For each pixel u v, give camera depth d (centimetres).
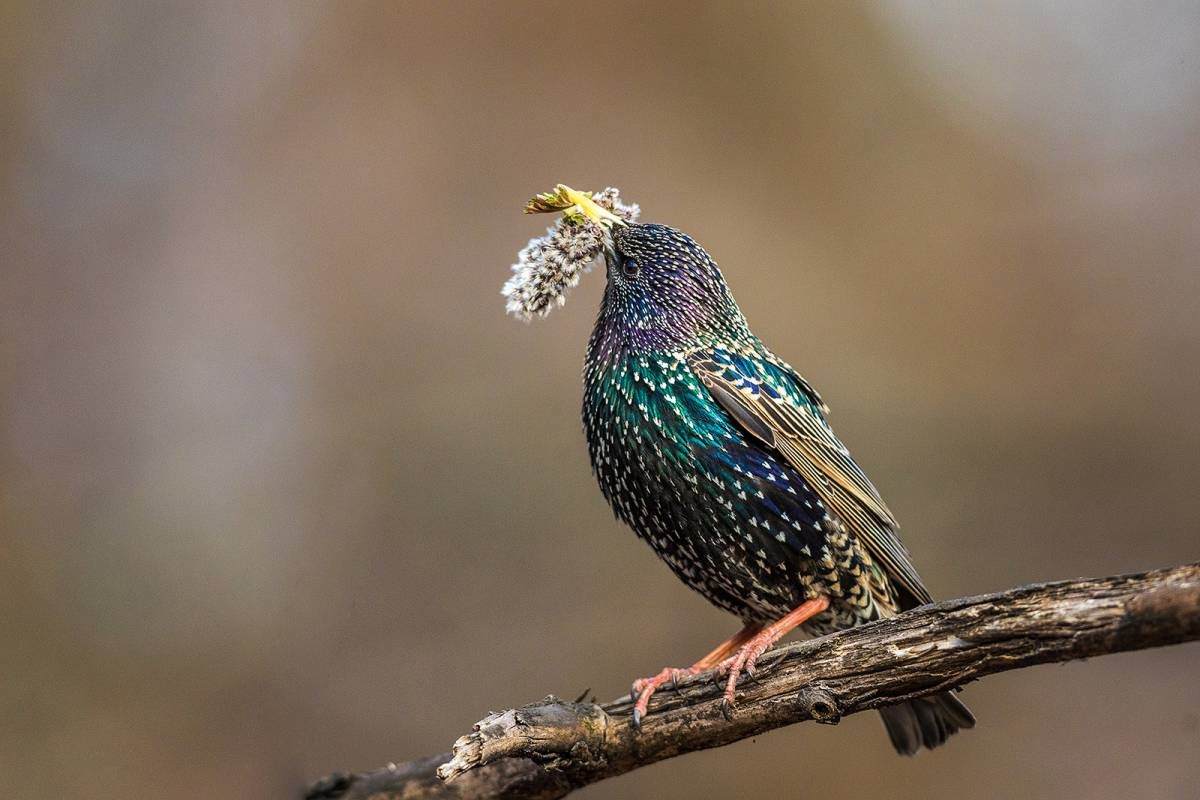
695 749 590
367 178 1352
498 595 1209
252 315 1312
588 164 1367
